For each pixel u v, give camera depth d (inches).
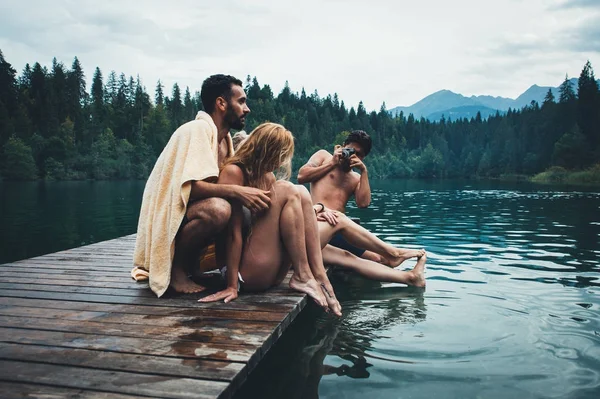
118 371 70.1
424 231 323.6
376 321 124.1
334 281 170.4
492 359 97.3
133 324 91.7
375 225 362.6
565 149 2770.7
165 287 110.5
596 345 104.6
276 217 112.4
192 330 88.3
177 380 67.1
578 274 180.2
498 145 3799.2
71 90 3745.1
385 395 81.8
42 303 107.0
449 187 1408.7
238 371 70.1
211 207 105.0
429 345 105.8
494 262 205.9
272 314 98.1
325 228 155.9
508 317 125.9
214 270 141.3
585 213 472.7
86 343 81.4
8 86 2925.7
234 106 120.3
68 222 443.8
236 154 114.9
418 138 5629.9
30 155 2198.6
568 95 3656.5
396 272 164.4
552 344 105.1
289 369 94.4
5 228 396.8
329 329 118.4
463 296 148.3
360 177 187.2
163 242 111.8
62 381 66.4
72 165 2413.9
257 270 113.1
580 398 79.6
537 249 243.8
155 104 4658.0
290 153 113.0
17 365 71.9
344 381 87.8
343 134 4640.8
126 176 2593.5
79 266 152.9
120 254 178.2
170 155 112.4
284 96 5772.6
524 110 4242.1
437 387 84.5
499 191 1090.1
